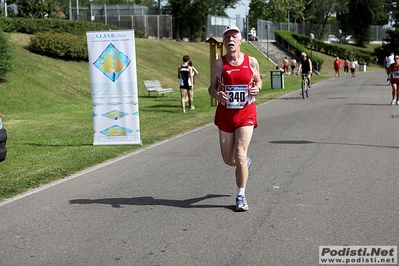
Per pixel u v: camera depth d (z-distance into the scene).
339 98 24.67
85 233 5.96
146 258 5.14
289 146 11.41
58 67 28.75
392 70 20.52
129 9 55.44
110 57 12.01
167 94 29.22
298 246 5.36
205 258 5.09
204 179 8.52
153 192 7.77
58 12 50.50
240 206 6.61
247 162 6.98
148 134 13.98
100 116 12.27
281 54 65.12
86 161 10.34
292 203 6.95
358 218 6.24
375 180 8.16
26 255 5.34
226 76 6.48
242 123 6.55
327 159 9.88
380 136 12.59
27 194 7.91
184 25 58.53
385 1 89.56
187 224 6.18
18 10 40.31
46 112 20.67
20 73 25.34
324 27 87.75
